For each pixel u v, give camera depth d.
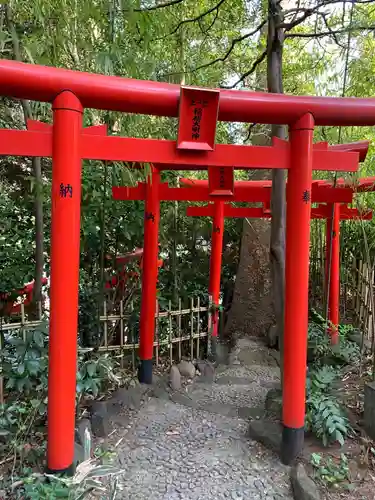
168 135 3.47
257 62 3.59
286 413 2.55
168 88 2.20
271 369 4.73
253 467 2.56
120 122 3.04
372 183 3.90
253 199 4.42
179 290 4.89
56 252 2.08
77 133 2.06
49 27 2.42
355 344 4.02
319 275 5.91
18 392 2.68
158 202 3.87
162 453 2.76
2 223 3.77
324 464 2.39
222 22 4.27
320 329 4.25
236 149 2.37
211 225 5.95
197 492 2.35
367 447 2.49
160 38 3.26
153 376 4.07
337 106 2.39
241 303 5.73
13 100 3.26
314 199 4.09
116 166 3.44
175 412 3.45
